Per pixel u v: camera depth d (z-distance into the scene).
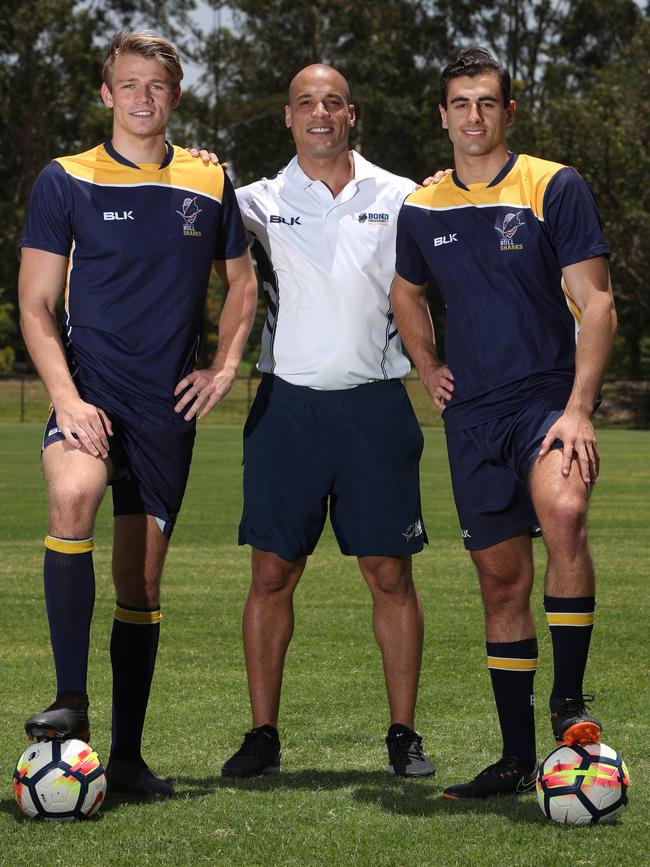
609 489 17.05
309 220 4.69
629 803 3.87
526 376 4.04
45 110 50.62
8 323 57.66
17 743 4.75
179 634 7.18
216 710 5.41
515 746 4.10
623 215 42.12
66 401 3.87
